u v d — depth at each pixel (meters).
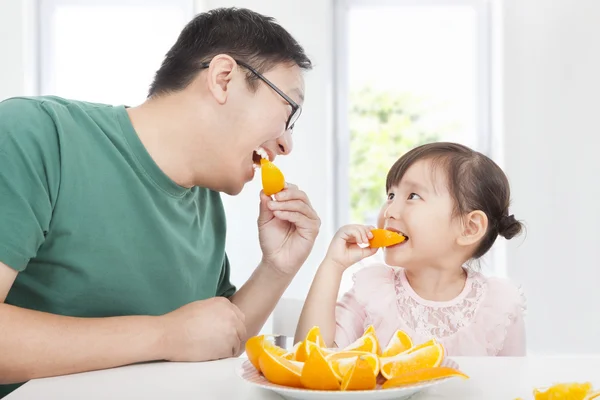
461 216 1.46
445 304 1.50
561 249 3.09
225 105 1.21
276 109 1.23
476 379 0.87
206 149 1.24
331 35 3.16
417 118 3.29
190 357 1.00
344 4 3.20
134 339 0.98
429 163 1.48
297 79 1.27
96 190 1.19
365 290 1.52
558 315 3.09
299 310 1.65
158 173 1.24
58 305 1.21
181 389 0.84
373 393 0.71
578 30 3.06
